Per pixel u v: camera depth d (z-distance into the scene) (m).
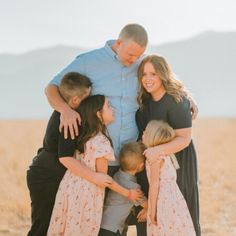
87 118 6.30
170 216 6.27
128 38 6.23
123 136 6.52
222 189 16.86
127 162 6.39
